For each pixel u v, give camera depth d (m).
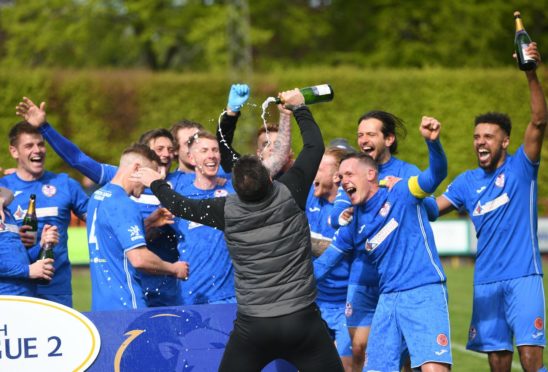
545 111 12.81
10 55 63.62
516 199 13.33
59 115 47.00
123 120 47.69
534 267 13.23
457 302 25.92
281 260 10.35
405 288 12.09
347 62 61.72
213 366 11.80
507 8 59.69
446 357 11.78
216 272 13.67
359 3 61.47
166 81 47.84
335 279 14.05
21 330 11.26
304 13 62.38
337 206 13.23
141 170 11.33
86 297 27.61
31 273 12.62
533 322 13.05
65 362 11.34
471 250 37.16
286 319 10.30
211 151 13.91
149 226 13.40
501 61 61.47
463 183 13.97
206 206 10.66
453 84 46.22
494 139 13.47
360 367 13.69
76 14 62.09
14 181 14.91
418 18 59.59
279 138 11.77
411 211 12.16
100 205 12.44
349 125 46.59
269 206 10.39
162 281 13.59
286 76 47.69
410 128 46.34
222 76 48.25
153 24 61.38
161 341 11.71
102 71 48.19
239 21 58.84
